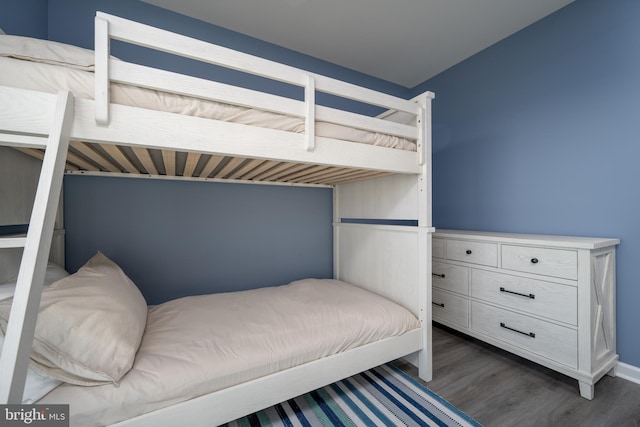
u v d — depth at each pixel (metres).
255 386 1.08
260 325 1.32
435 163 2.73
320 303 1.63
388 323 1.46
